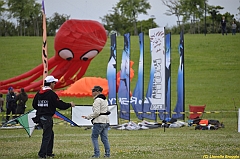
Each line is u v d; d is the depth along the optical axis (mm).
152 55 69250
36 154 36438
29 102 99250
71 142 46344
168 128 61688
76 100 99438
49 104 33188
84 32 96688
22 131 59094
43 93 33281
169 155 34406
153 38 69000
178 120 69562
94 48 98562
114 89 71875
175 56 156125
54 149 40438
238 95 110562
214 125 61000
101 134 33750
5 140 49156
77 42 97000
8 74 144875
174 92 114312
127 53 71250
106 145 33781
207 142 44094
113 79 71812
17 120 48125
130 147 40938
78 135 53875
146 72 141875
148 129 60719
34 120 33531
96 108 32969
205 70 139500
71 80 103750
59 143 45406
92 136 33562
